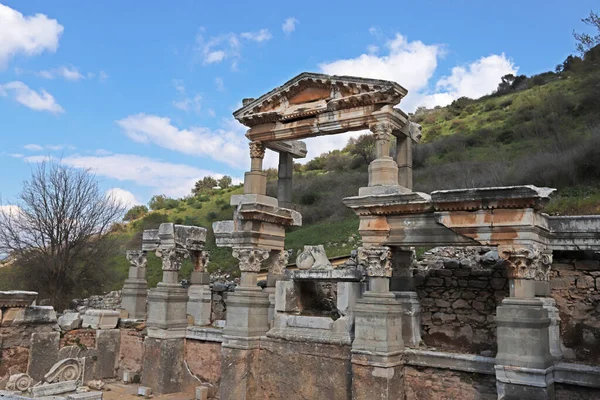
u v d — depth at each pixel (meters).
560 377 9.84
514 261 10.16
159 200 62.50
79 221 27.50
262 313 14.45
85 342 18.06
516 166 31.42
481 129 47.38
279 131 14.53
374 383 11.27
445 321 12.73
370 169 12.65
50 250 27.03
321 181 46.25
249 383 13.79
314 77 13.98
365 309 11.69
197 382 15.96
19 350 16.31
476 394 10.77
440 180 36.81
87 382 17.30
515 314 9.95
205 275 18.16
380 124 12.82
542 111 43.12
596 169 25.47
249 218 14.46
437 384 11.30
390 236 12.03
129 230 48.19
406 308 12.62
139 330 18.17
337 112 13.63
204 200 56.31
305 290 14.74
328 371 12.71
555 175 27.02
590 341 10.94
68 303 26.80
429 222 11.49
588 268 11.27
